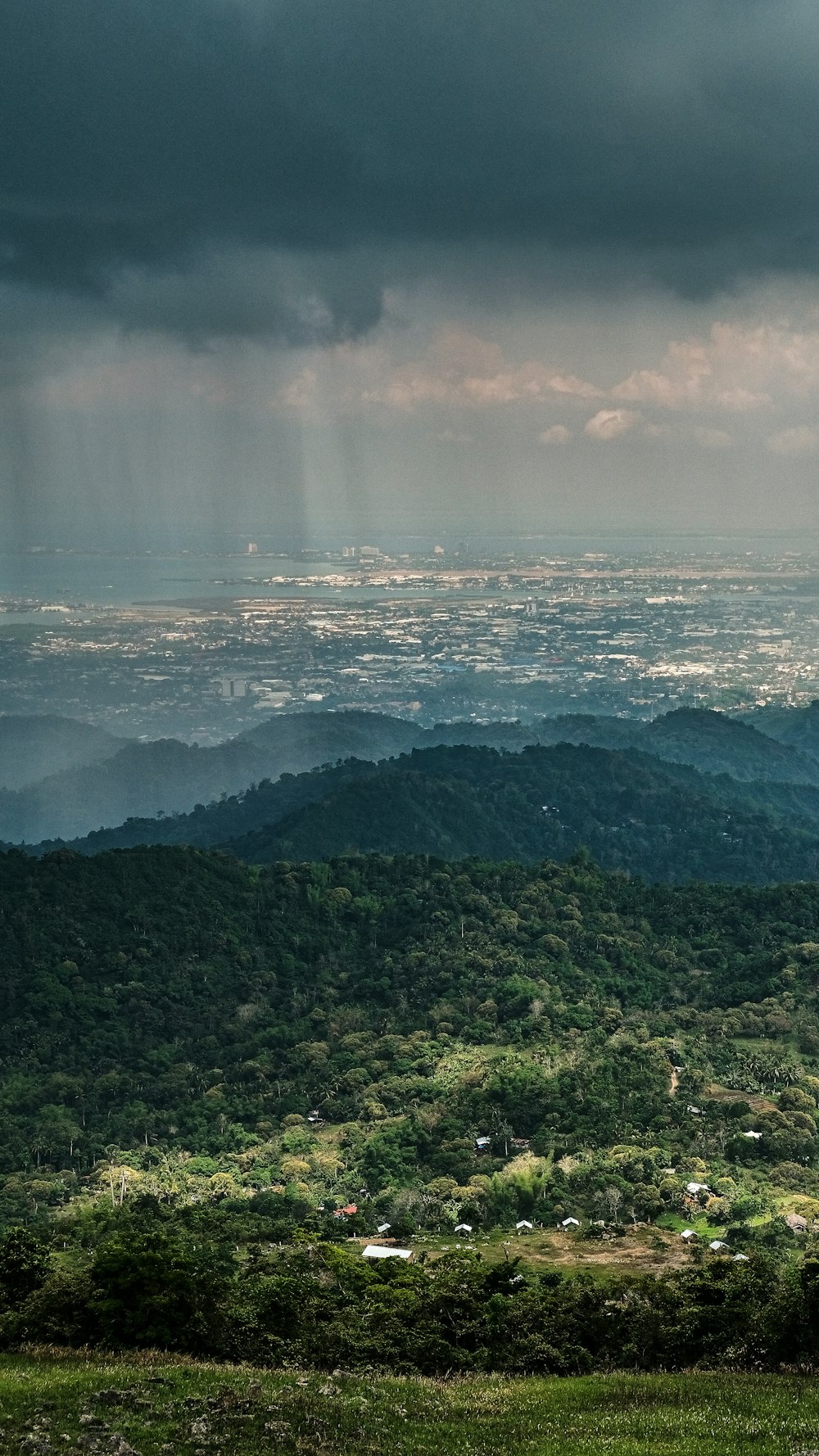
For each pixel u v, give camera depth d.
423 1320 62.44
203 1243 93.00
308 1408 47.28
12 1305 60.41
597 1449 44.25
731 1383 53.69
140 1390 47.72
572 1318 63.00
